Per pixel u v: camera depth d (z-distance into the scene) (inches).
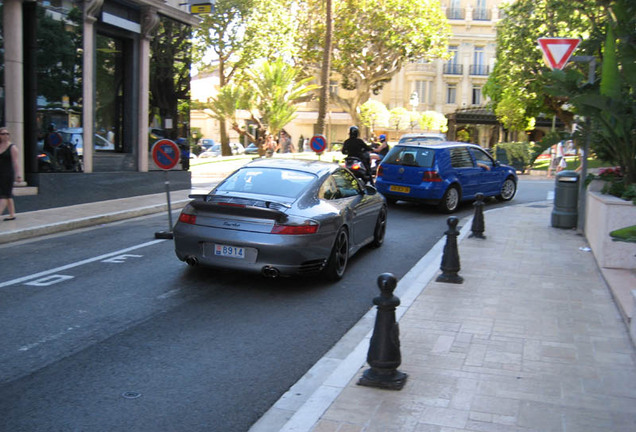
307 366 200.7
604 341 216.5
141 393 176.1
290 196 299.3
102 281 299.1
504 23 1239.5
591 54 446.9
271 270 276.2
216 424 159.3
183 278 308.0
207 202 284.8
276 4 1440.7
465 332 224.4
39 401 168.7
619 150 372.2
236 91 1205.1
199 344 217.8
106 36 622.8
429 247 413.4
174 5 706.2
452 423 152.2
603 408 162.1
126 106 656.4
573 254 378.9
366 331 238.1
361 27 1539.1
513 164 1124.5
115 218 503.8
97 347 211.3
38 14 517.3
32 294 274.2
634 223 322.3
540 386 175.9
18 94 498.0
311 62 1636.3
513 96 1248.8
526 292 284.2
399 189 586.9
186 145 738.8
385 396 167.5
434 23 1545.3
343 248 320.2
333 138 2372.0
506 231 467.8
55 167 543.8
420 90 2324.1
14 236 402.6
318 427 149.2
